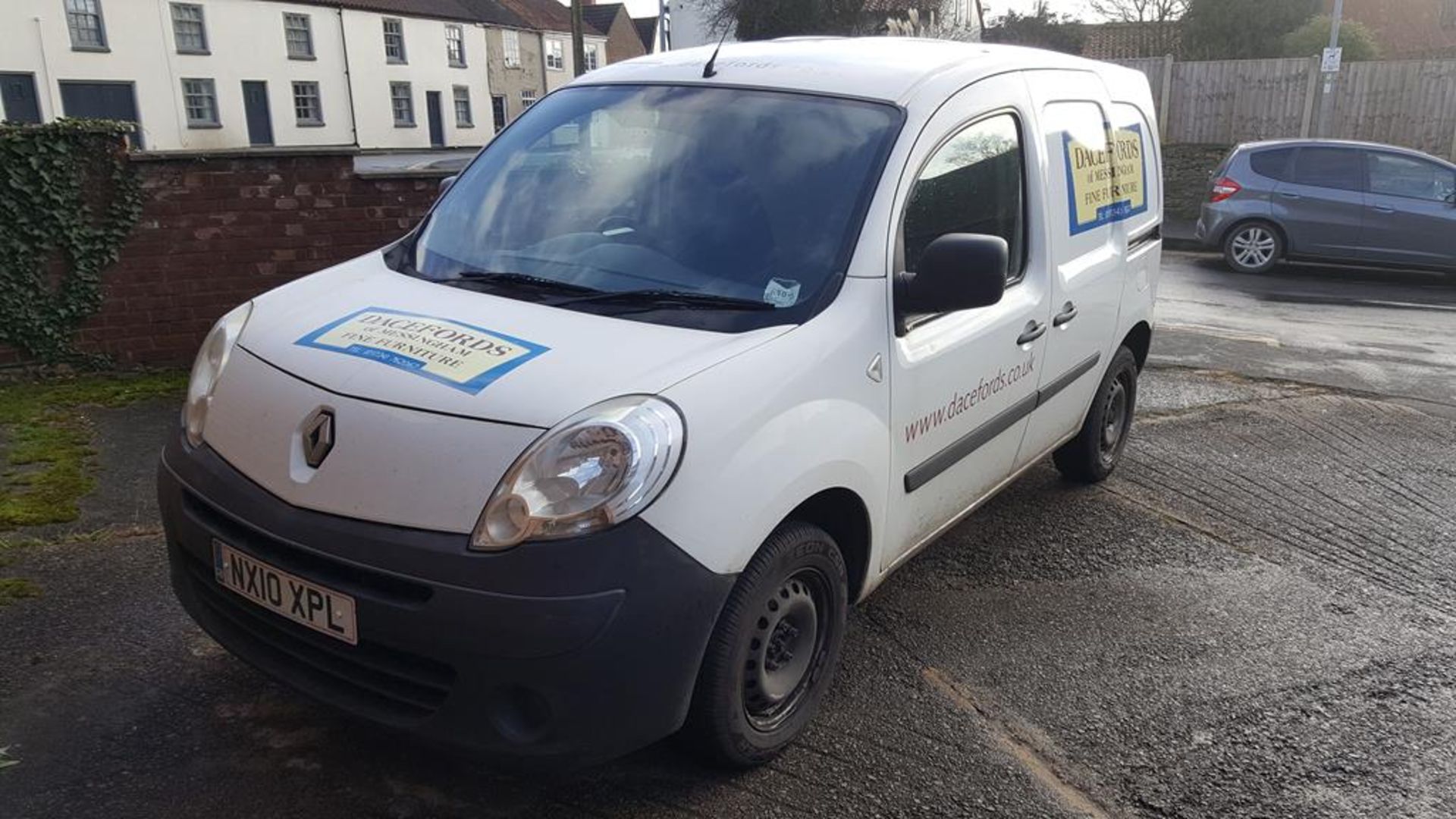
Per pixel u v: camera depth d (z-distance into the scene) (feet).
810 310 9.62
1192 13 98.53
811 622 9.90
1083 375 15.40
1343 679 12.09
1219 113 65.77
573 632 7.58
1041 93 13.79
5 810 8.68
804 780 9.71
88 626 11.69
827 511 10.21
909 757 10.19
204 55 135.44
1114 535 15.88
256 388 8.96
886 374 10.11
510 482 7.70
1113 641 12.71
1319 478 18.88
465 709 7.82
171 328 22.12
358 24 154.71
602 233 10.67
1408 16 123.65
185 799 8.96
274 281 22.72
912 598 13.57
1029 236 13.19
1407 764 10.55
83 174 20.77
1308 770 10.37
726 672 8.77
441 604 7.62
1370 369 27.22
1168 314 35.32
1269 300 38.47
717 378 8.56
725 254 10.15
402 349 8.80
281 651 8.68
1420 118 60.13
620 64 13.34
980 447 12.44
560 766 8.00
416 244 11.57
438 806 9.04
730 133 11.17
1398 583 14.73
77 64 123.24
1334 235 43.47
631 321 9.33
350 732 10.00
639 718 8.09
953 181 11.53
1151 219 17.67
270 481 8.48
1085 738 10.72
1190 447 20.30
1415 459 20.16
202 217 21.80
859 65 11.87
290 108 147.23
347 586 7.99
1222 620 13.41
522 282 10.23
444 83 172.14
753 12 82.12
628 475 7.80
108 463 16.62
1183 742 10.73
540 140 12.16
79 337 21.42
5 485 15.49
